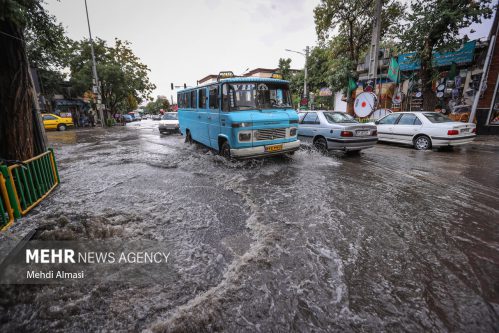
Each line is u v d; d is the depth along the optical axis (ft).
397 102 50.47
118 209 13.65
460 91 45.21
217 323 6.25
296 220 11.85
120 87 88.94
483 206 13.42
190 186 17.49
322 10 51.44
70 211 13.56
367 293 7.25
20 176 13.52
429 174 19.65
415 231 10.77
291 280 7.77
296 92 92.89
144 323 6.30
